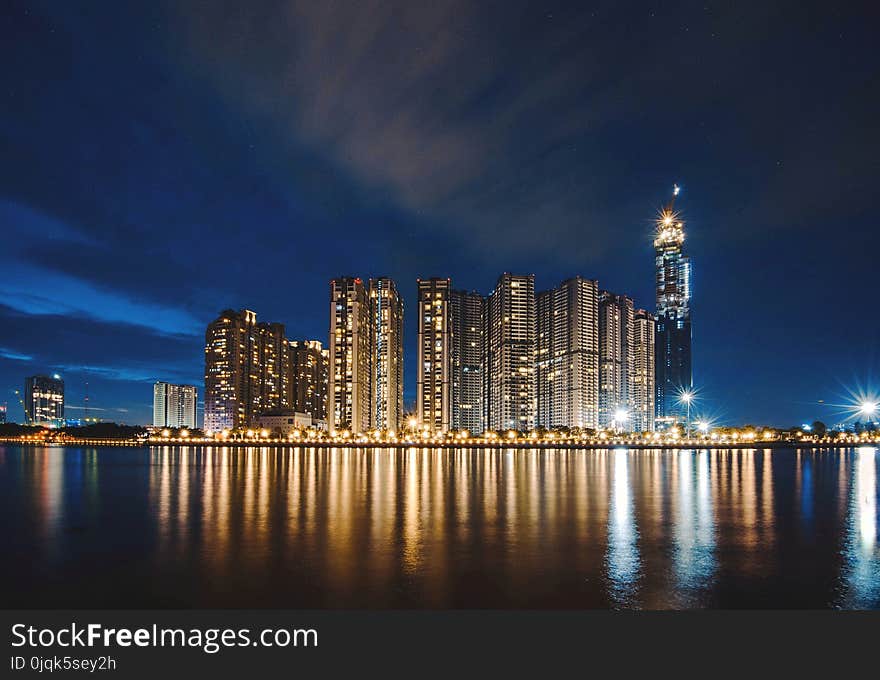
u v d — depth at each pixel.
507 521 40.19
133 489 64.38
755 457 192.00
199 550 30.66
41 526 38.53
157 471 98.31
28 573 26.33
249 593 23.41
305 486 68.31
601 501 52.62
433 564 27.53
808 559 28.42
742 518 41.81
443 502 51.66
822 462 149.12
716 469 112.19
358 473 94.62
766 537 34.12
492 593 23.20
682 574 25.78
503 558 28.64
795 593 23.08
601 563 27.66
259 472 96.38
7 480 77.50
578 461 154.38
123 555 29.56
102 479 79.50
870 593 23.11
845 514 43.97
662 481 78.06
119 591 23.77
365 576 25.53
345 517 42.06
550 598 22.61
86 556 29.41
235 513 44.38
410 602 22.28
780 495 58.41
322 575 25.72
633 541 32.84
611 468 115.44
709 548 30.95
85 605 22.27
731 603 22.00
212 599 22.78
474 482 75.25
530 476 88.38
